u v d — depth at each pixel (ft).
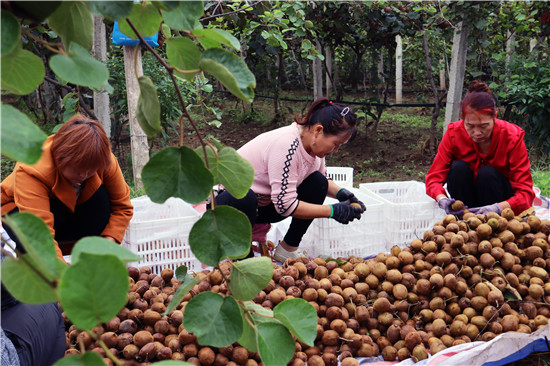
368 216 11.61
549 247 9.40
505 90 22.86
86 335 7.22
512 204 10.97
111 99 20.62
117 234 9.75
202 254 2.73
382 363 7.91
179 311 7.75
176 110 19.42
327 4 22.03
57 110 22.76
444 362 7.18
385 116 32.42
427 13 22.53
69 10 2.31
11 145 1.75
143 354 7.06
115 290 1.77
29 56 2.15
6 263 1.96
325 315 8.42
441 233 9.49
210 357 7.09
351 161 24.07
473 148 11.54
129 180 20.83
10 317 6.26
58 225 9.18
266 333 2.92
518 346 7.68
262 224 11.10
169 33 3.11
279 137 9.75
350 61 37.83
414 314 8.79
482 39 20.02
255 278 3.00
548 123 20.81
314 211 9.82
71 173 7.88
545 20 22.40
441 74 36.96
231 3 18.35
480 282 8.77
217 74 2.29
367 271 9.19
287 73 41.55
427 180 12.06
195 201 2.52
